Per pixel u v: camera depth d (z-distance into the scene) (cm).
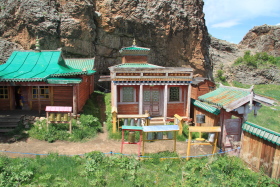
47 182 700
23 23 2389
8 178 695
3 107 1460
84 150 1042
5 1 2461
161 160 926
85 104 1759
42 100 1467
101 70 2886
